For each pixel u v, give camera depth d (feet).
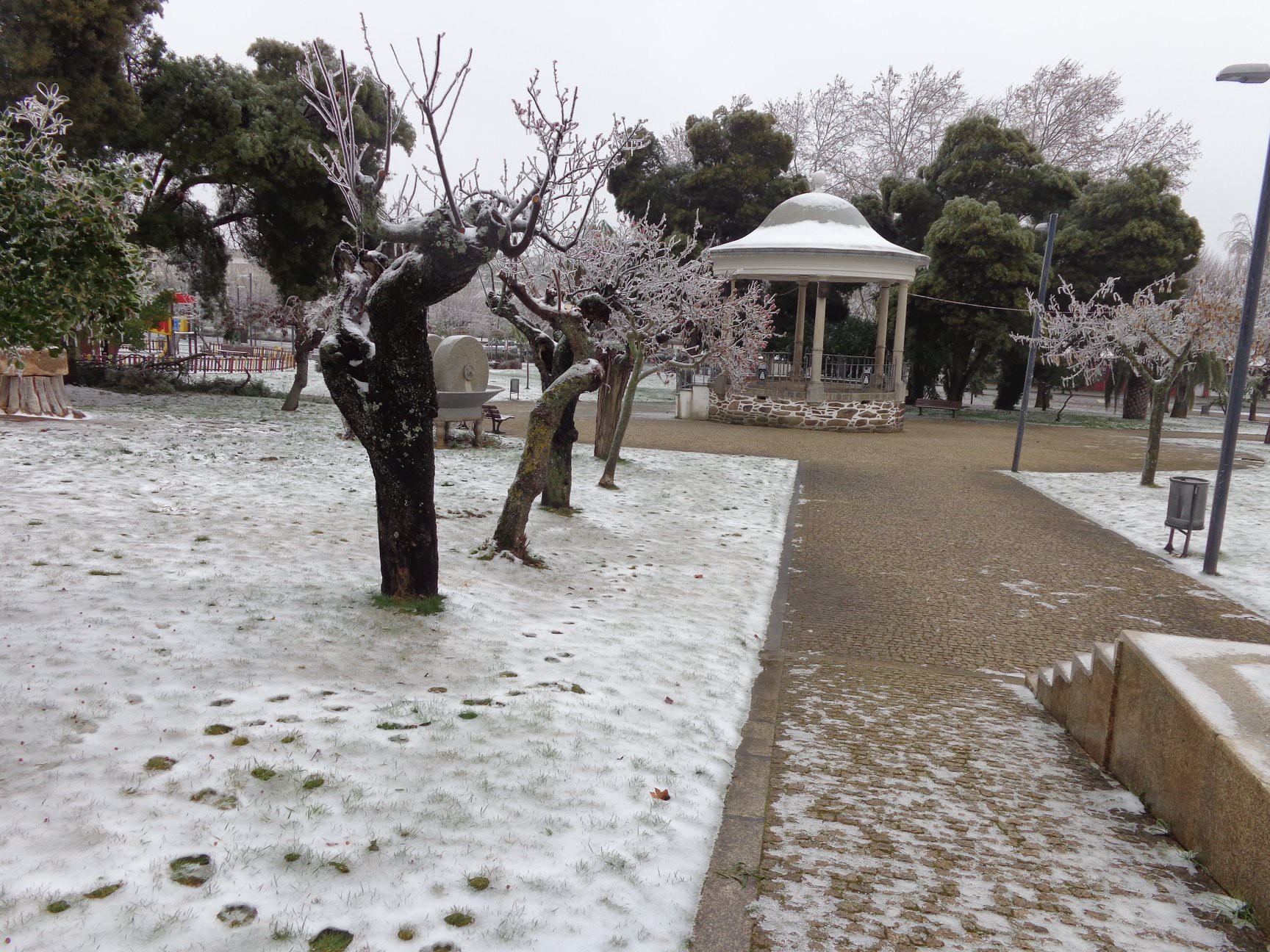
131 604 18.06
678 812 12.29
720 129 108.78
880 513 42.65
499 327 167.22
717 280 56.75
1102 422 105.91
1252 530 41.06
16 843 9.28
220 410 61.87
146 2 59.06
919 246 115.96
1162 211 100.73
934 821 12.96
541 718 14.66
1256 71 30.04
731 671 19.51
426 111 16.38
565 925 9.18
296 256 72.49
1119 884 11.26
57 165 14.30
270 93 67.62
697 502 41.57
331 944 8.36
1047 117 136.77
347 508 31.50
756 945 9.45
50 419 47.50
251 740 12.37
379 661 16.52
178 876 9.04
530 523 32.63
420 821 10.80
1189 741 12.26
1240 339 31.30
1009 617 26.32
